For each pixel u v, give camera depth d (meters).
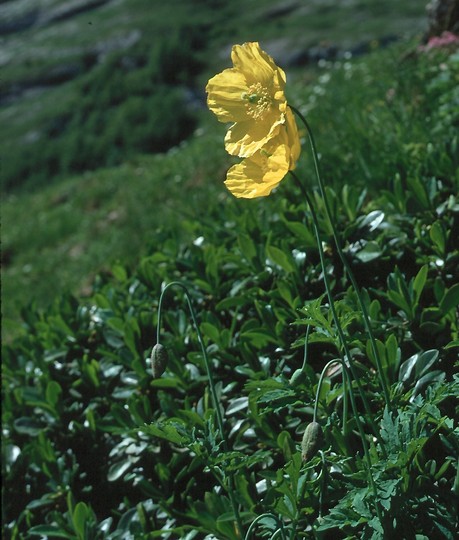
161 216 1.91
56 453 0.82
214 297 0.87
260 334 0.75
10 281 2.19
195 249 0.93
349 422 0.61
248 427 0.71
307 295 0.79
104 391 0.85
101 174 2.98
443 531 0.55
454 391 0.57
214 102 0.55
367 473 0.55
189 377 0.78
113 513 0.78
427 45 1.66
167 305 0.90
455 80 1.24
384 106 1.33
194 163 2.19
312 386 0.63
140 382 0.80
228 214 0.98
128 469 0.79
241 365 0.75
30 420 0.85
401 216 0.82
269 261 0.84
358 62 2.41
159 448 0.76
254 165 0.54
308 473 0.62
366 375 0.66
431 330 0.71
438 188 0.86
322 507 0.58
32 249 2.49
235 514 0.61
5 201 3.56
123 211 2.22
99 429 0.82
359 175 0.99
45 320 1.01
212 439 0.60
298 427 0.68
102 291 0.98
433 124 1.09
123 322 0.86
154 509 0.73
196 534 0.68
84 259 2.04
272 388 0.59
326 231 0.81
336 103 1.62
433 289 0.79
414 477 0.57
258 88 0.53
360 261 0.79
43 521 0.81
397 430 0.56
